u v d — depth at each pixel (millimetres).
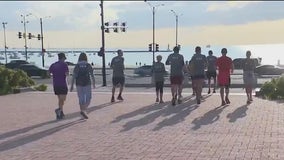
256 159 7680
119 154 8281
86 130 10977
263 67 47938
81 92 12969
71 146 9086
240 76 45094
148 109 14844
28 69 49750
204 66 15938
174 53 15914
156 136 9977
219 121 11883
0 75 22719
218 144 8969
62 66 13094
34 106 16375
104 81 36188
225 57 15453
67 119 12906
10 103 17453
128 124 11750
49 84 37031
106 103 16906
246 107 14742
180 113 13641
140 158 7930
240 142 9117
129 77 48219
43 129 11242
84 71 12961
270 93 18000
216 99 17578
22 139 9961
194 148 8648
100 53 37312
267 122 11562
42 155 8320
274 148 8508
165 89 27703
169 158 7883
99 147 8930
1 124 12109
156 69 16828
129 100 18016
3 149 8922
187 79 29141
